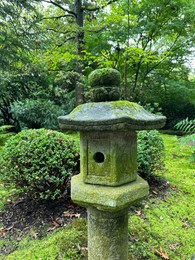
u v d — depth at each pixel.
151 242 2.02
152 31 6.89
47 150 2.25
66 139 2.42
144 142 2.99
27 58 6.28
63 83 8.58
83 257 1.78
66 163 2.33
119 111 1.16
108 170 1.25
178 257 1.92
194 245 2.07
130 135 1.32
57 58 5.81
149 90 8.59
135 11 6.43
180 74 8.69
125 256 1.45
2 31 5.48
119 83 1.33
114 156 1.23
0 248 1.97
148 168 2.94
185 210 2.58
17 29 5.87
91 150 1.29
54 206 2.42
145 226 2.20
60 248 1.87
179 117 9.14
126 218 1.43
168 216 2.44
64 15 7.66
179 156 4.59
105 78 1.28
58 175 2.33
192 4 6.62
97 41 6.86
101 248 1.37
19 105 7.83
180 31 7.20
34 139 2.31
